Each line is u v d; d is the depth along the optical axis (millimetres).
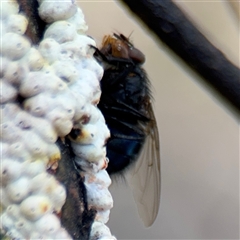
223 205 102
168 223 101
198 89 102
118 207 98
